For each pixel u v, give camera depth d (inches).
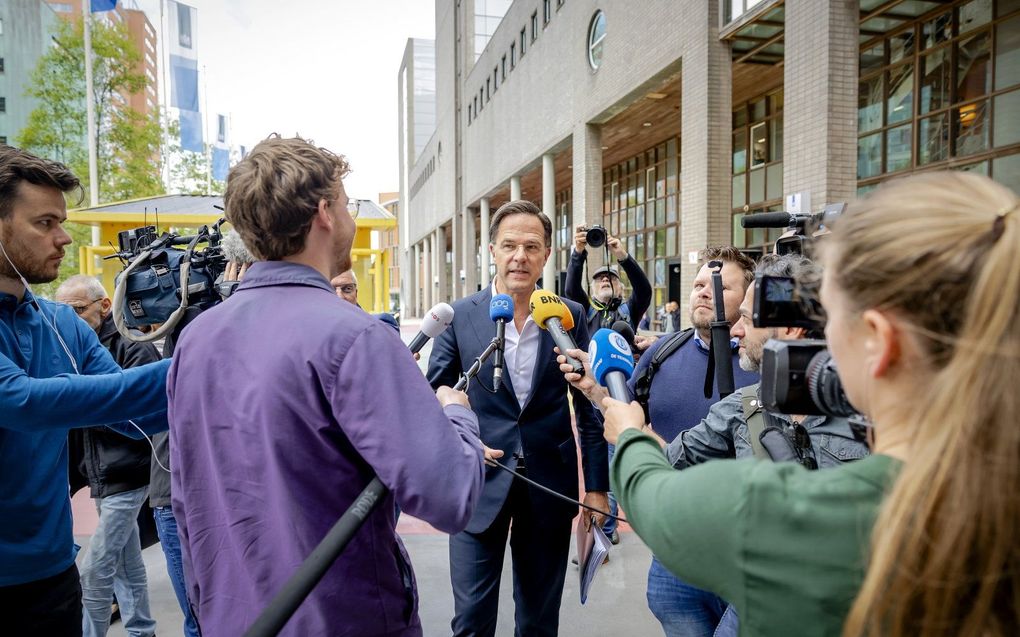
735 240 635.5
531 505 90.7
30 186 62.7
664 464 37.4
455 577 90.0
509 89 948.0
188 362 48.1
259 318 46.9
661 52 489.4
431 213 1777.8
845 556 27.8
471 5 1348.4
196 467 47.9
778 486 29.8
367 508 41.9
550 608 92.2
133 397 58.9
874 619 26.1
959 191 28.2
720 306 81.6
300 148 49.6
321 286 48.8
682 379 95.3
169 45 777.6
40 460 66.7
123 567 112.4
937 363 27.0
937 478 25.2
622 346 51.2
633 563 155.1
